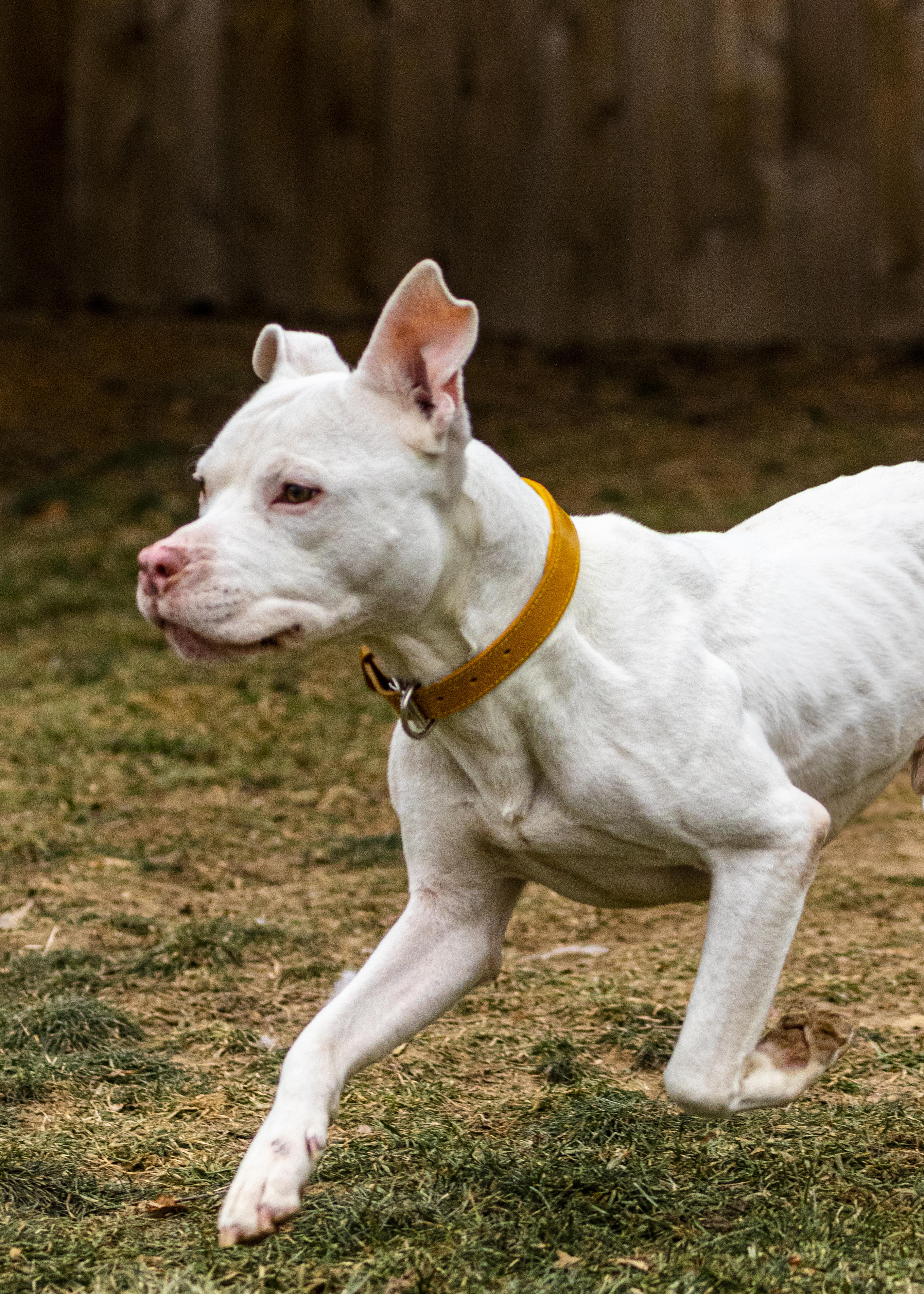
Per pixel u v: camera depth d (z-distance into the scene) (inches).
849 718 146.3
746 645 139.5
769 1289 117.6
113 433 454.9
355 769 283.9
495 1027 179.5
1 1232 129.3
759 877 129.6
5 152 495.8
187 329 499.8
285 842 249.0
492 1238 127.5
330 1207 133.0
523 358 491.8
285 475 120.5
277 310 500.1
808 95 478.3
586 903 145.9
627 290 492.1
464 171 489.1
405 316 122.0
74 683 327.3
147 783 275.1
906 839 251.1
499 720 130.1
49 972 193.2
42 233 501.0
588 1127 150.4
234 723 305.9
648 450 435.5
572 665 129.3
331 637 123.7
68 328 498.3
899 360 486.3
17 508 419.8
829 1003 183.8
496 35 482.0
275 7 484.1
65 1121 154.3
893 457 422.3
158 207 498.3
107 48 489.4
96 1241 128.3
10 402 465.1
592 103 482.3
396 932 137.6
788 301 491.2
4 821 253.1
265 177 493.4
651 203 486.3
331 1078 126.1
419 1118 154.0
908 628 152.9
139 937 208.4
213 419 459.8
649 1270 121.4
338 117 488.1
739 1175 138.9
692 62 478.3
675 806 129.0
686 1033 128.6
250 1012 185.5
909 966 195.2
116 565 387.5
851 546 155.3
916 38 473.7
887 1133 147.2
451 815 137.0
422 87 486.0
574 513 391.5
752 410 460.1
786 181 483.5
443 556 125.7
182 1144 149.1
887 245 484.1
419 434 122.3
